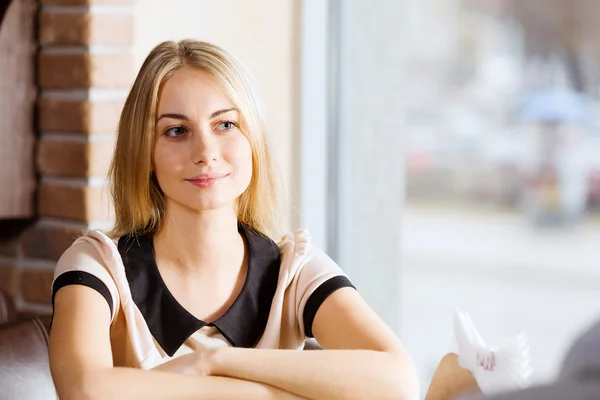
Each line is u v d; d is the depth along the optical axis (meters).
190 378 1.50
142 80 1.67
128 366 1.67
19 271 2.53
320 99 2.91
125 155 1.69
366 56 3.06
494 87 15.49
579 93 14.00
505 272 9.98
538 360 6.27
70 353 1.54
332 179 2.98
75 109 2.37
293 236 1.84
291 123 2.85
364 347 1.66
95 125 2.35
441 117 16.02
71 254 1.69
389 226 3.20
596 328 0.73
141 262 1.69
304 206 2.89
